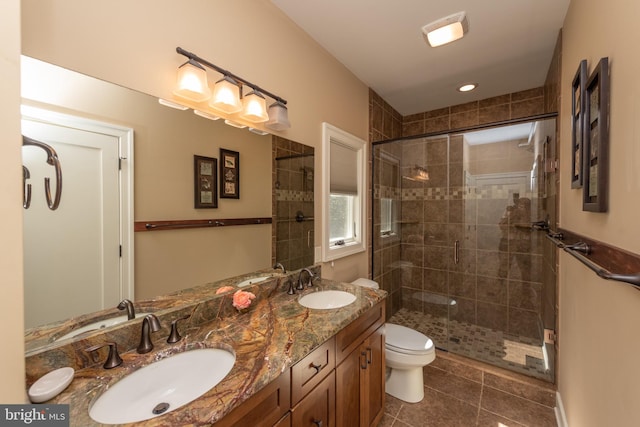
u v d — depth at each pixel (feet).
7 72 1.55
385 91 8.62
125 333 3.06
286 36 5.41
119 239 3.27
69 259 2.86
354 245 7.63
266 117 4.69
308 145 6.06
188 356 3.19
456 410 5.65
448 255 9.68
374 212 8.68
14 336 1.57
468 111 9.48
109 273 3.18
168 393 2.89
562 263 5.46
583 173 3.48
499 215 8.74
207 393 2.36
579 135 3.82
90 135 2.99
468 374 6.78
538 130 7.28
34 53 2.57
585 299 3.85
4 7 1.54
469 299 9.36
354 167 7.85
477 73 7.48
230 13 4.35
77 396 2.36
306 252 6.08
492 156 8.77
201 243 4.17
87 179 2.99
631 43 2.42
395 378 6.09
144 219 3.50
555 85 6.21
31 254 2.62
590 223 3.57
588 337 3.68
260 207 5.08
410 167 10.27
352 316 4.12
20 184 1.60
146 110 3.43
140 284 3.46
